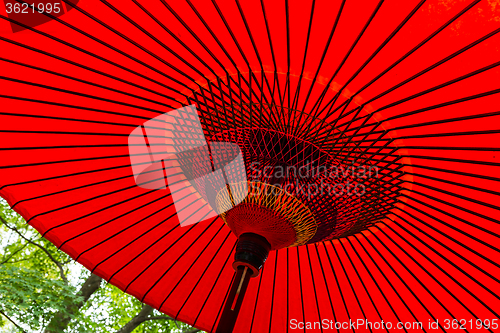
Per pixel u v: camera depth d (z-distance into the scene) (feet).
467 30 4.23
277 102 5.69
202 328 7.50
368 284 7.41
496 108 4.74
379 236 6.93
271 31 4.97
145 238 7.51
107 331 35.78
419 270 6.84
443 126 5.13
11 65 6.08
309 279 7.85
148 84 6.12
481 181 5.32
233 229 6.31
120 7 5.34
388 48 4.64
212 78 5.75
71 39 5.74
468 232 5.87
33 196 6.85
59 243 6.95
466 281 6.38
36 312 22.97
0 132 6.57
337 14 4.54
